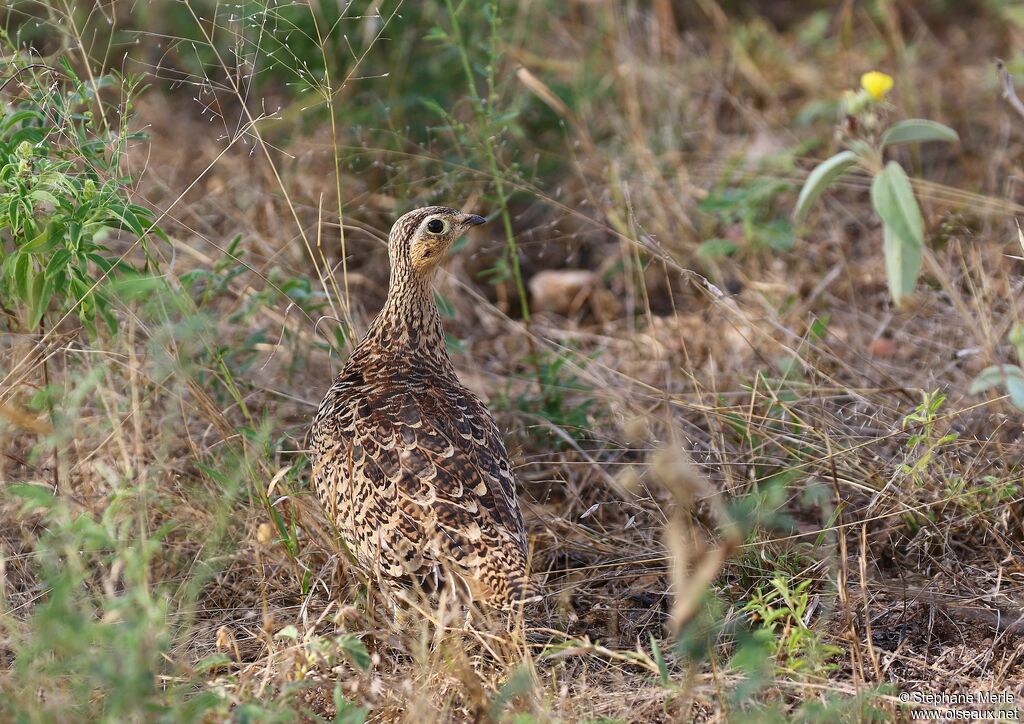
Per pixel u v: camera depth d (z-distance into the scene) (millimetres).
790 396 11039
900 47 16719
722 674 8008
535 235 14797
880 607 9070
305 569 9188
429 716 7266
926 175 15453
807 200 8594
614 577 9578
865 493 10023
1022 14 17734
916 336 12695
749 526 8961
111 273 9453
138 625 6555
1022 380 8203
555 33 17438
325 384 11883
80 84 9586
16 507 9461
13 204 8641
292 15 13281
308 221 13453
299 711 7418
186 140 14812
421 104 14000
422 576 8188
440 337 9961
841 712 7391
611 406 11469
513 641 7727
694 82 17484
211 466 10094
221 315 12352
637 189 14539
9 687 7105
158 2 14555
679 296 14109
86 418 9852
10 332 10172
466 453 8695
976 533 9891
